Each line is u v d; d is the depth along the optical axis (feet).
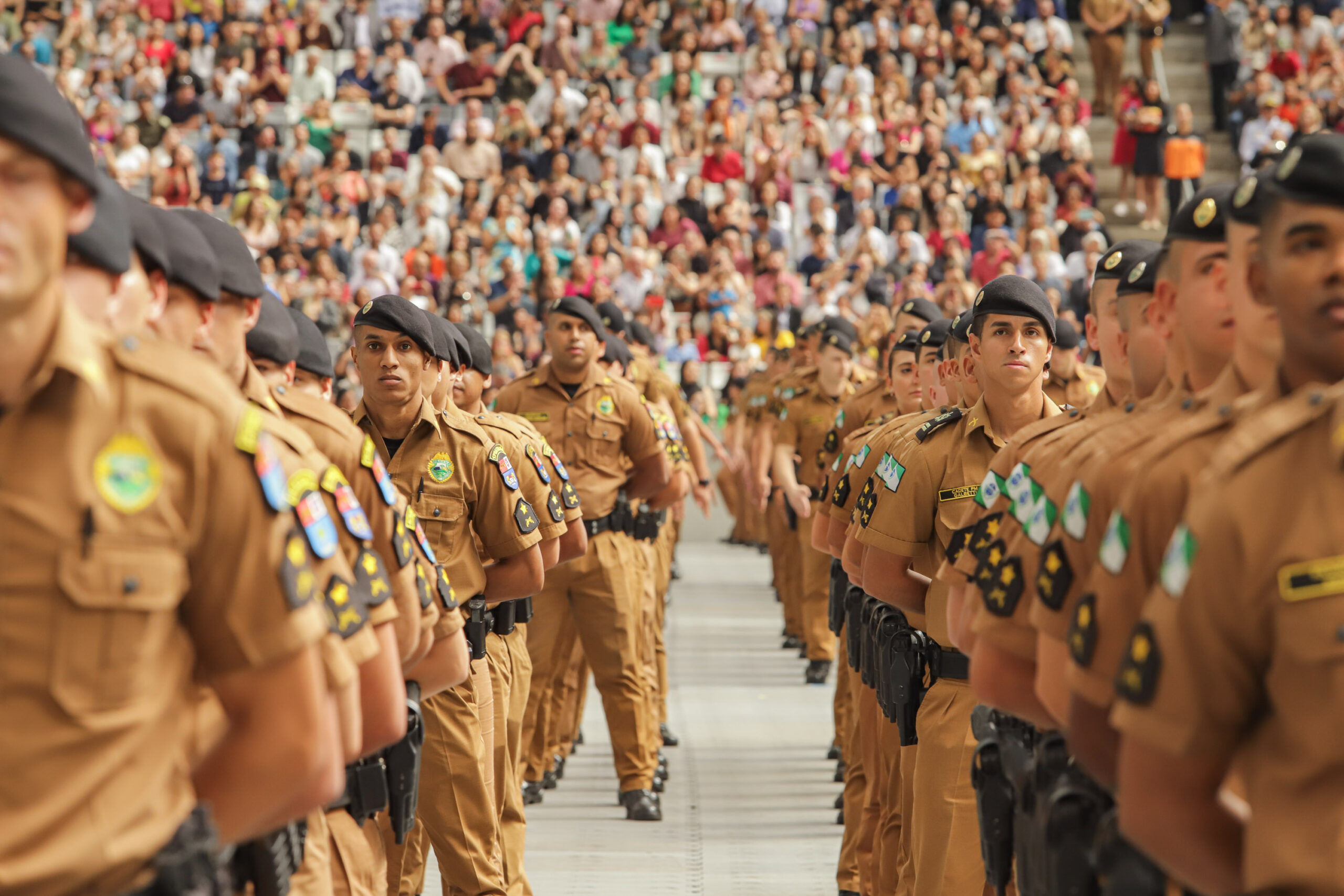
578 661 105.50
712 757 110.22
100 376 22.89
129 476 22.94
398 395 60.03
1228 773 25.34
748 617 174.09
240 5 276.00
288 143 259.39
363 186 241.35
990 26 276.82
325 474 34.68
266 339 42.24
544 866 81.97
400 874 59.98
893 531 56.39
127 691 22.89
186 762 24.56
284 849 32.14
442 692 58.59
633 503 98.99
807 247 246.27
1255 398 26.71
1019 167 257.34
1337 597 22.91
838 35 274.77
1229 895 25.52
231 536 23.97
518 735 69.15
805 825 91.50
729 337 224.94
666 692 117.29
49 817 22.38
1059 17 289.74
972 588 41.75
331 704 27.81
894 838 65.31
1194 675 24.29
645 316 227.81
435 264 228.84
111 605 22.59
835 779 102.63
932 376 75.72
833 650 145.89
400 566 41.60
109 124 247.09
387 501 41.73
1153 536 27.89
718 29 274.16
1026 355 54.65
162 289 29.99
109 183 26.05
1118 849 29.04
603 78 269.44
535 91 267.39
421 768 58.18
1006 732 41.63
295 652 24.73
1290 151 24.57
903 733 54.75
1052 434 39.96
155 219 30.99
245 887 31.55
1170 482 27.71
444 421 62.13
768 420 149.07
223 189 241.55
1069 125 261.03
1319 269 23.91
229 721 25.21
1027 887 36.96
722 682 137.80
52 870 22.26
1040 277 224.74
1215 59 279.08
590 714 128.26
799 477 134.10
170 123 247.70
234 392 24.79
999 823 40.98
